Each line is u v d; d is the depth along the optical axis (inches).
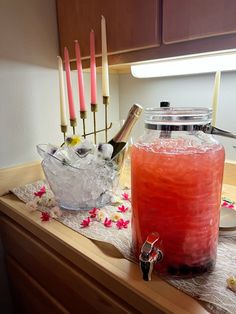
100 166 25.0
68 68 30.3
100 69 35.1
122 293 17.2
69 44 32.9
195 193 15.8
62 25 33.3
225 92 31.9
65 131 32.5
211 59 27.1
